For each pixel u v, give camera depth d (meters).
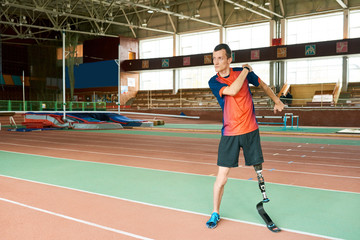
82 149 9.15
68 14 24.38
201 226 3.04
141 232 2.89
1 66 36.19
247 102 2.97
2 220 3.22
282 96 24.84
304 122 21.94
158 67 32.56
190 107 28.06
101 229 2.97
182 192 4.33
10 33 36.88
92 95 36.25
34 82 38.16
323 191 4.38
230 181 4.98
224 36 30.45
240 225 3.05
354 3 24.53
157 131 16.70
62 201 3.90
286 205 3.72
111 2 25.48
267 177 5.29
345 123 20.47
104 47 35.25
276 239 2.72
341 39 24.05
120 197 4.09
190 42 32.91
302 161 6.98
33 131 16.30
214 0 29.05
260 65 29.27
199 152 8.49
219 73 3.03
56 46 37.91
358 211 3.49
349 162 6.85
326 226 3.03
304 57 25.38
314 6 25.98
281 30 27.47
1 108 24.75
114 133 15.17
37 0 29.45
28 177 5.36
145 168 6.16
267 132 14.87
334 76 26.03
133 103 34.72
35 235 2.82
